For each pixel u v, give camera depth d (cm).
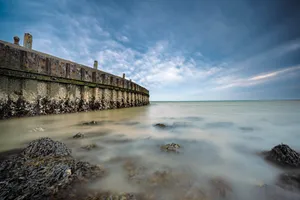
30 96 1006
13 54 907
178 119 1192
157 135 652
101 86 1728
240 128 834
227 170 343
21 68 948
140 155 419
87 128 757
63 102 1252
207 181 295
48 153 365
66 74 1268
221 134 689
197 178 304
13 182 244
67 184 255
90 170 305
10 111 901
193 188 270
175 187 271
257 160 400
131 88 2686
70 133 645
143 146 499
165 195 248
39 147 376
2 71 856
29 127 723
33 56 1016
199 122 1041
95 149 458
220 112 1875
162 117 1316
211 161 391
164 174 315
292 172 331
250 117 1344
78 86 1413
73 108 1343
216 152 458
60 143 420
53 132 653
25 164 304
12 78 912
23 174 267
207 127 859
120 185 269
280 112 1853
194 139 600
